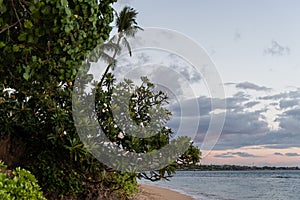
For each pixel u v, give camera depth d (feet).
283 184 124.26
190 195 65.87
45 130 25.82
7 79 14.96
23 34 11.21
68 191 26.71
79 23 12.80
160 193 59.31
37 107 26.07
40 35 11.25
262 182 138.92
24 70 12.50
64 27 11.16
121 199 32.60
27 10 11.37
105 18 15.07
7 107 25.17
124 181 29.45
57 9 10.61
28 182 13.55
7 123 25.55
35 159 26.84
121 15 27.99
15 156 26.84
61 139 24.03
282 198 73.72
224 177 211.61
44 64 13.29
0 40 12.08
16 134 26.86
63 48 12.53
